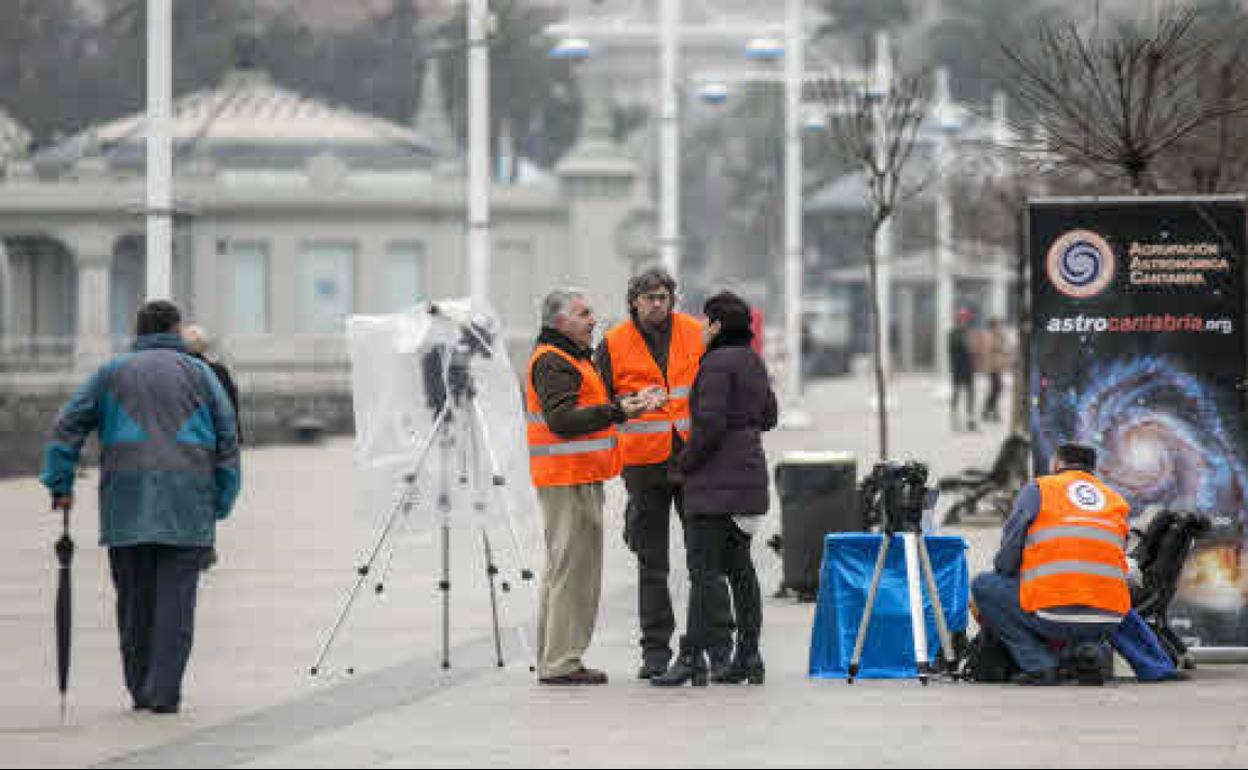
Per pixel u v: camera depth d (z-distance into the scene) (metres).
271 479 97.31
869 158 67.38
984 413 146.88
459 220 181.75
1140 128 51.38
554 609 37.69
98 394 35.12
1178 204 40.19
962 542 39.19
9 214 177.75
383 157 187.25
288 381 169.75
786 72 140.50
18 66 197.88
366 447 38.69
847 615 38.53
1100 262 40.34
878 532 46.56
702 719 33.41
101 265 178.12
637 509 38.06
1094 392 40.38
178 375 35.28
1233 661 40.41
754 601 37.62
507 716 33.97
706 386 36.72
